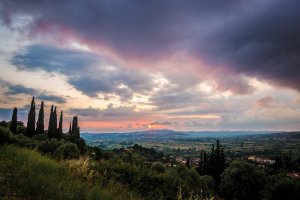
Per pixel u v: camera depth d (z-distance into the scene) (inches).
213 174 3102.9
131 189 450.0
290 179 1923.0
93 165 493.0
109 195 346.3
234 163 1995.6
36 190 303.0
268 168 4045.3
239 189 1877.5
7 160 426.0
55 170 420.8
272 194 1872.5
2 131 780.0
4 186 301.1
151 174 499.5
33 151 549.0
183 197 462.3
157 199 437.4
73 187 335.9
